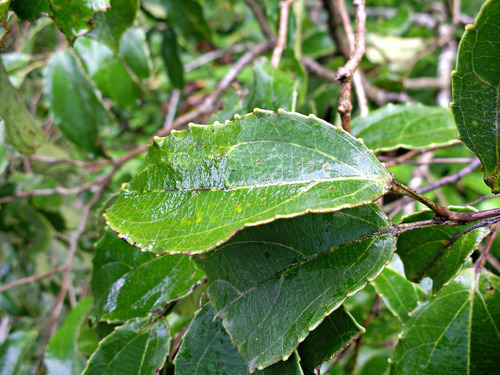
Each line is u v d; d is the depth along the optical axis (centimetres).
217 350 15
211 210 13
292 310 13
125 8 19
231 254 14
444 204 36
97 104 36
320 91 44
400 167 42
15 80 35
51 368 24
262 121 13
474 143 13
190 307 19
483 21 11
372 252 13
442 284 14
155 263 18
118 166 39
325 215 13
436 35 59
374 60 50
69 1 15
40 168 47
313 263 13
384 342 37
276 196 12
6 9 14
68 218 45
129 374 17
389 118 24
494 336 15
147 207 13
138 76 35
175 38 45
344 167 13
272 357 13
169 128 41
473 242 14
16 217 43
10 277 47
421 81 50
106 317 18
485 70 12
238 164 13
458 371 15
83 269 45
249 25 74
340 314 13
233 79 44
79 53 34
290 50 28
